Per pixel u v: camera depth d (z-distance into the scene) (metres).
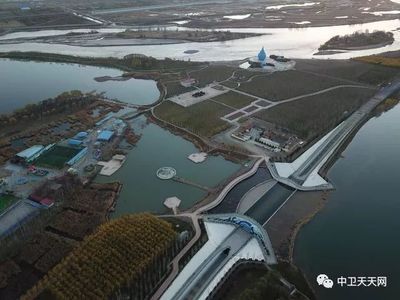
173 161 130.25
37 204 106.75
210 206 106.44
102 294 77.69
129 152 136.00
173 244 91.25
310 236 97.19
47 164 126.88
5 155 132.75
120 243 88.56
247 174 120.75
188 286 80.44
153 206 108.31
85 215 103.50
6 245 92.44
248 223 97.00
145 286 80.75
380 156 132.88
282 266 86.31
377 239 96.44
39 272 85.56
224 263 86.12
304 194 112.25
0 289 81.75
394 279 85.19
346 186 116.69
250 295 75.25
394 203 108.94
